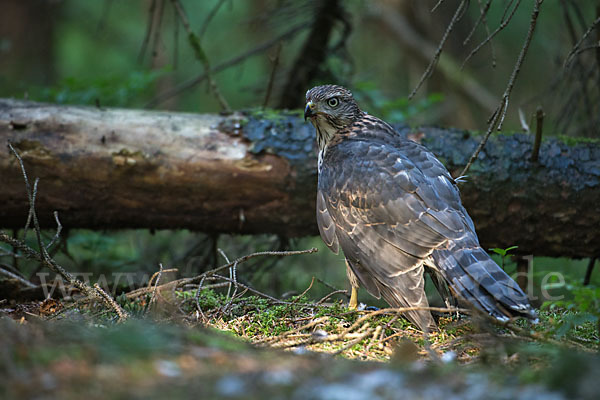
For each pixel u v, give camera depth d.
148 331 6.04
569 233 11.48
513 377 5.54
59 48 25.64
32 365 5.16
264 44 16.00
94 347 5.54
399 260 8.33
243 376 5.12
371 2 23.50
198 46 15.04
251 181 11.14
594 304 8.02
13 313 8.95
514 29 23.61
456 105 24.64
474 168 11.20
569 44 19.94
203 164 11.04
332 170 9.36
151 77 14.25
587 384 4.93
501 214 11.35
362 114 10.35
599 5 13.50
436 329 8.12
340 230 8.99
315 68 15.50
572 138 11.57
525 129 12.09
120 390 4.73
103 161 10.95
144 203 11.32
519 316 7.44
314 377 5.23
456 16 9.27
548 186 11.24
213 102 25.62
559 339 7.51
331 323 8.29
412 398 4.85
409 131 11.56
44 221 11.59
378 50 26.81
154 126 11.16
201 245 14.65
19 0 22.52
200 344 6.19
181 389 4.79
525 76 24.80
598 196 11.25
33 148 10.89
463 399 4.88
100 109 11.35
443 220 8.33
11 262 13.30
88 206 11.31
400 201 8.55
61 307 8.84
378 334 7.90
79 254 15.46
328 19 15.38
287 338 7.76
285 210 11.38
